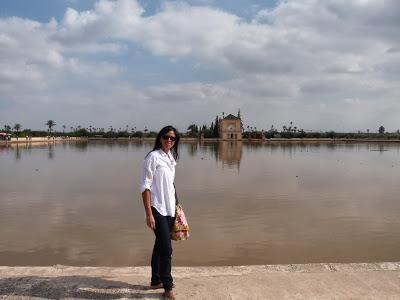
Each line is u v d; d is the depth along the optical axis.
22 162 35.47
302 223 12.22
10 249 9.57
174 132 5.17
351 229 11.55
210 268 6.20
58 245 9.91
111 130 150.12
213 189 19.20
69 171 27.70
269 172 27.44
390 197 17.08
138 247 9.79
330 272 5.89
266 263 8.77
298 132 142.50
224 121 127.44
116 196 17.05
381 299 4.97
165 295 4.94
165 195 5.05
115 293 5.10
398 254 9.38
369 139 136.38
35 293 5.08
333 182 22.22
